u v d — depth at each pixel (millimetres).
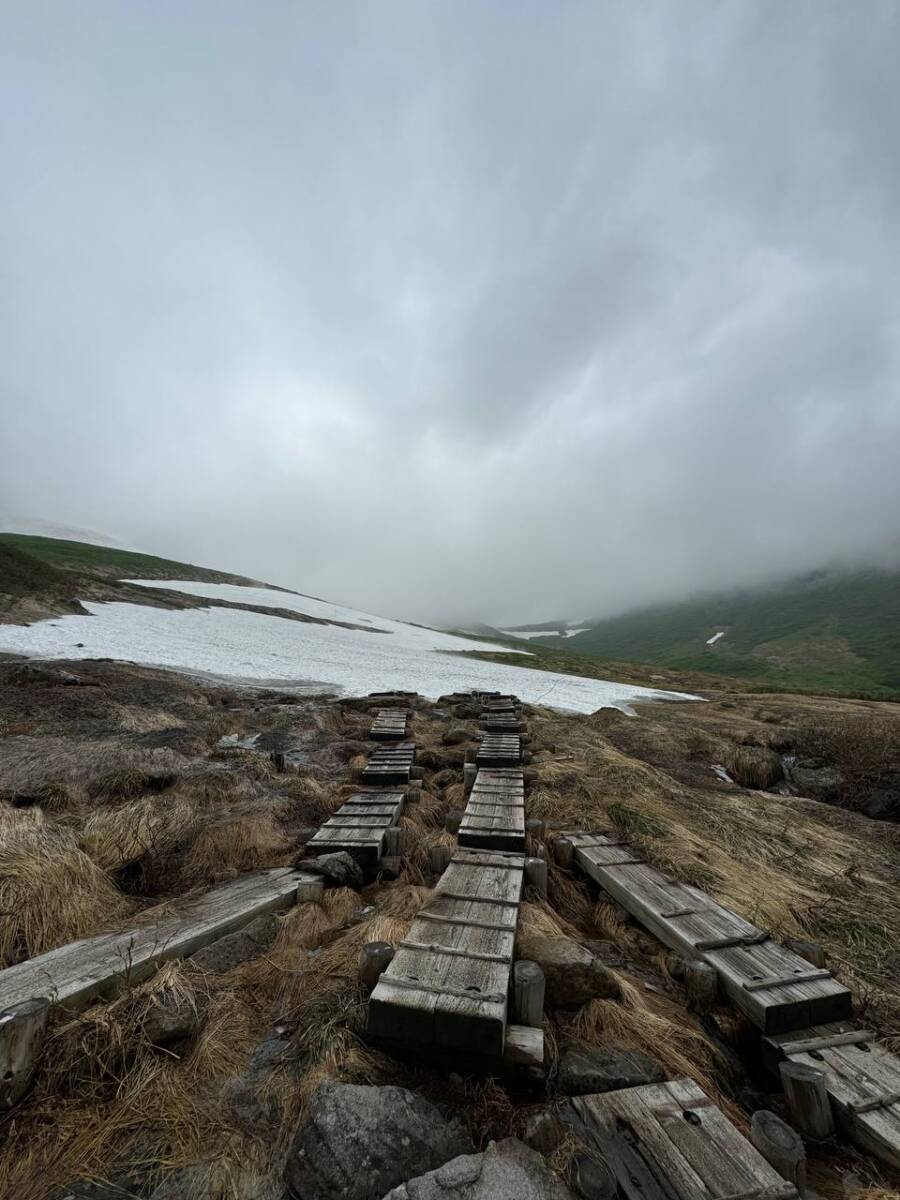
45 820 6531
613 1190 2551
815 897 6441
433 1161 2678
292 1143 2797
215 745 12328
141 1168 2732
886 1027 4172
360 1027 3609
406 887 5934
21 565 39812
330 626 72812
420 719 18203
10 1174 2678
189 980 4047
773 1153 2805
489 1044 3186
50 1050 3225
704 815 9023
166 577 87125
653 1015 4039
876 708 33312
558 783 10055
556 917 5504
